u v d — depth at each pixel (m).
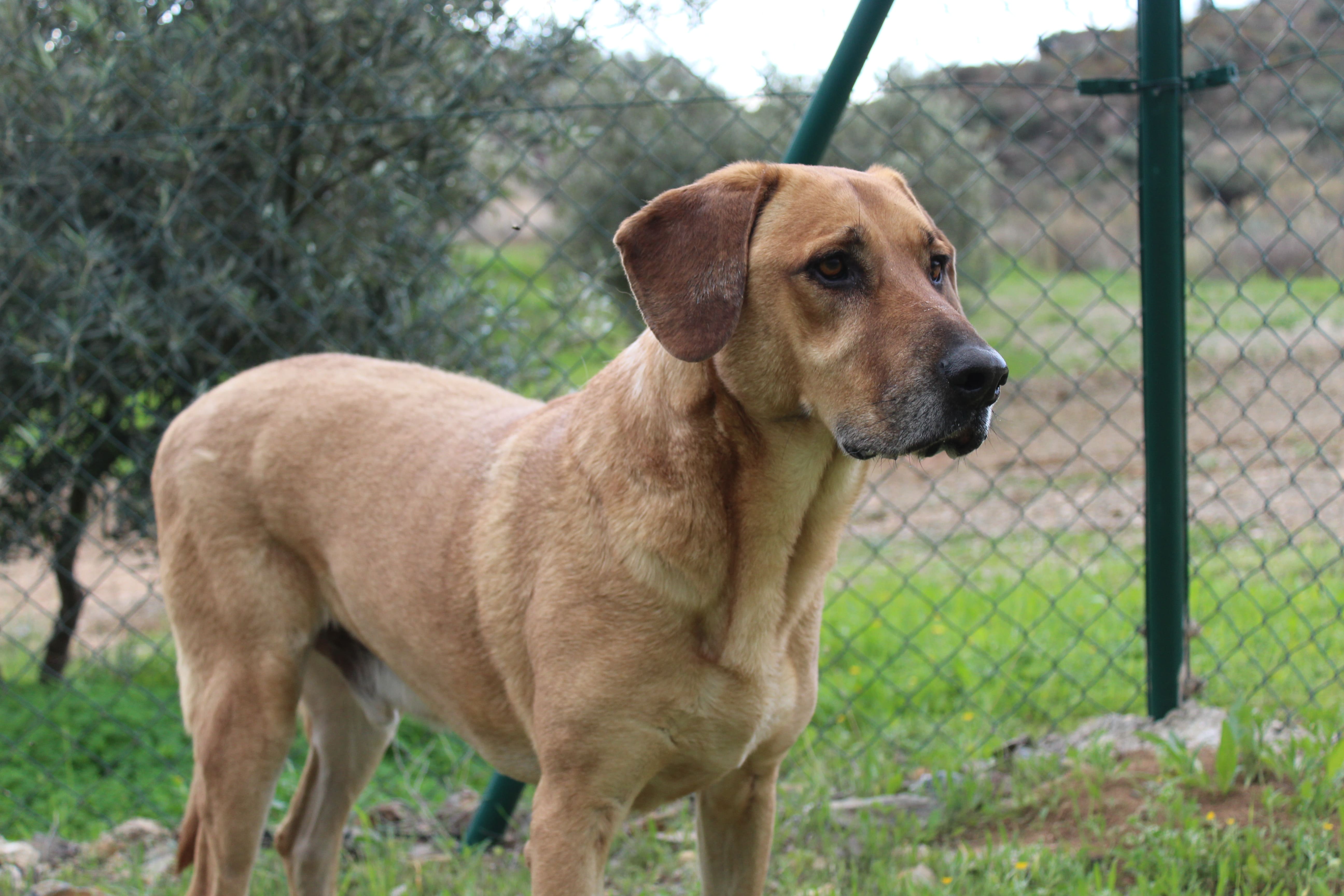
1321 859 2.62
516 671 2.33
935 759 3.71
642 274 2.12
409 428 2.67
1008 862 2.81
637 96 4.14
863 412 1.96
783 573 2.20
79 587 4.52
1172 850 2.75
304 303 4.57
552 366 4.13
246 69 4.27
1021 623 5.13
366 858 3.31
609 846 2.22
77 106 4.29
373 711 2.85
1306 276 13.34
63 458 5.01
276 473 2.72
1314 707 3.66
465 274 4.72
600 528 2.17
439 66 4.34
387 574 2.56
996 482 8.43
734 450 2.12
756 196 2.09
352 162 4.53
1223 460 8.26
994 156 3.67
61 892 3.05
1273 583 4.60
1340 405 9.62
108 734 4.57
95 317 4.42
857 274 2.03
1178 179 3.30
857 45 3.00
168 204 4.24
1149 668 3.57
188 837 2.85
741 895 2.46
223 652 2.73
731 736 2.20
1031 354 12.30
